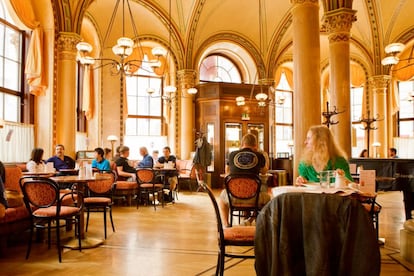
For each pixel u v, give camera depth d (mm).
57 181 4031
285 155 14086
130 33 11312
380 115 12766
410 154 13195
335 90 7418
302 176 3217
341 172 2791
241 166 4168
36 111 7609
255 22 12891
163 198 7422
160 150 12070
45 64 7562
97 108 10438
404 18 12086
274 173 11023
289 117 15469
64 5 7707
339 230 1594
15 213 4012
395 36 12469
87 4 8148
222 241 2641
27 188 3656
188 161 10891
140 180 6980
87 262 3559
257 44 13336
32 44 7301
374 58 12727
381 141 12844
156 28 11703
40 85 7383
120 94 10898
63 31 7734
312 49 5730
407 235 3676
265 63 13336
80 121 10164
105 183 4730
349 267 1559
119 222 5617
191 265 3451
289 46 13492
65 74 7738
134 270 3303
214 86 11773
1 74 6891
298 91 5770
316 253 1585
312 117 5668
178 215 6285
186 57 11953
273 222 1699
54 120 7633
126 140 11445
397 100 13328
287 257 1648
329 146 3148
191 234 4781
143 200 7957
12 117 7230
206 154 9328
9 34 7129
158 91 12125
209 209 6984
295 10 5898
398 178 5125
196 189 10617
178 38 11867
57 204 3672
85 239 4309
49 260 3621
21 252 3928
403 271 3307
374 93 12898
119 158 7973
